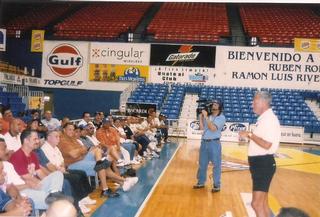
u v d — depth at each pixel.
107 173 6.11
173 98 17.94
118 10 23.67
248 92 18.25
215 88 18.47
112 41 19.30
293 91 18.06
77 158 5.94
